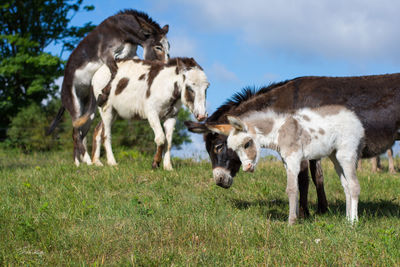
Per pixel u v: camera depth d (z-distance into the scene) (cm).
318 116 474
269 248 406
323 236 429
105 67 962
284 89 494
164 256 375
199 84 789
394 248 381
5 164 1202
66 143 1694
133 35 974
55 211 533
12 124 1847
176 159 1044
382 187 780
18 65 1956
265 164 1014
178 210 532
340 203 643
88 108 1018
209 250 391
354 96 477
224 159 532
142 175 780
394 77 487
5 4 1980
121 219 494
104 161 1119
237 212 539
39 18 2184
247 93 526
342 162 481
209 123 505
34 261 374
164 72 861
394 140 490
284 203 631
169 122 884
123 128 1664
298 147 475
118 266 359
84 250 400
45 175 800
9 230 453
